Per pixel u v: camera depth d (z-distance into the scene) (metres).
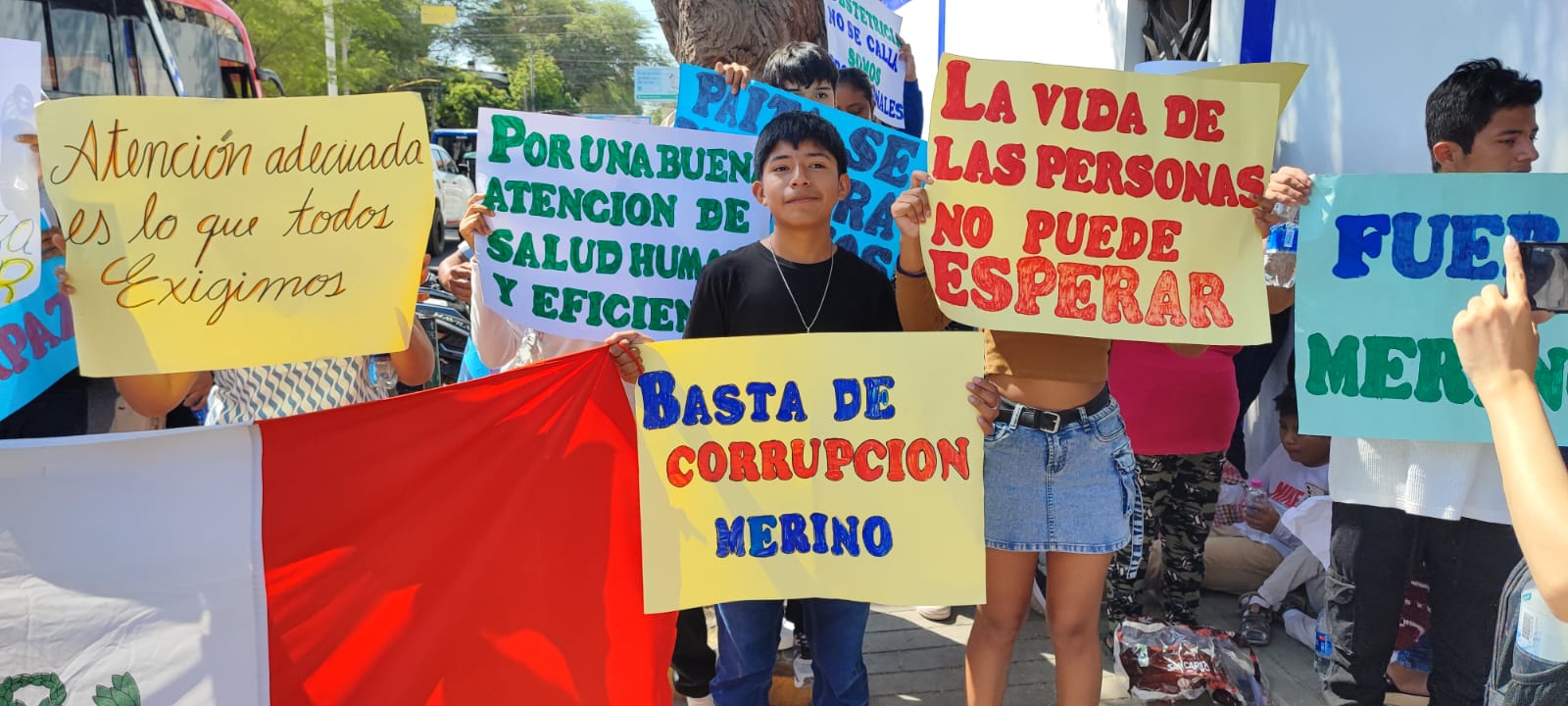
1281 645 3.88
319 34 32.41
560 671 2.52
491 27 57.62
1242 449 4.76
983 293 2.55
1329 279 2.63
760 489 2.48
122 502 2.29
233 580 2.36
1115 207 2.56
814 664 2.83
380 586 2.42
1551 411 2.52
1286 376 4.75
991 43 8.00
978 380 2.43
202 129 2.32
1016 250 2.55
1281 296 3.28
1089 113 2.54
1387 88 4.15
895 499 2.46
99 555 2.29
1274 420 4.83
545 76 55.53
